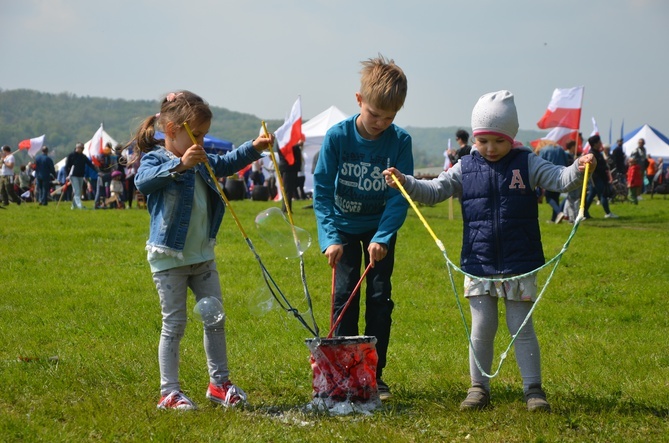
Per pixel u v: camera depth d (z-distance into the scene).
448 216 18.94
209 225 4.48
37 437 3.74
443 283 9.28
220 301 4.43
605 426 3.98
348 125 4.71
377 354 4.61
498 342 6.17
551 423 3.96
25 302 7.79
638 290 8.81
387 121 4.44
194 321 6.85
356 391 4.30
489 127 4.25
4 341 6.06
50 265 10.17
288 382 4.95
